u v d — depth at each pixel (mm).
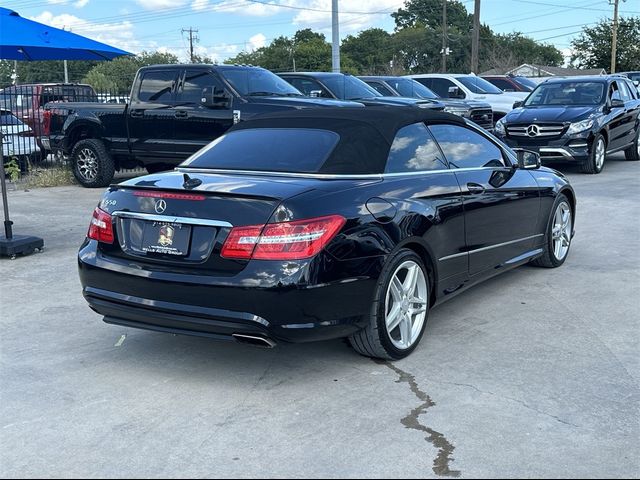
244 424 3766
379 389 4188
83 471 3316
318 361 4656
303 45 103812
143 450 3502
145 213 4328
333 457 3396
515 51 111375
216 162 4965
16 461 3414
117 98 15945
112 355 4820
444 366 4523
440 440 3541
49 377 4441
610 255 7480
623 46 66125
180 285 4086
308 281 3955
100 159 12789
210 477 3240
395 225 4473
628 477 3180
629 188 12000
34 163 15664
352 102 11320
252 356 4773
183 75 11625
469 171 5512
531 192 6254
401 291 4609
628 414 3803
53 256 7723
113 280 4387
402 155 4930
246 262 3979
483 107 15562
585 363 4535
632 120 15656
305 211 4031
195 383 4332
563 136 13633
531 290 6238
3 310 5844
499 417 3781
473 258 5453
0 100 18219
